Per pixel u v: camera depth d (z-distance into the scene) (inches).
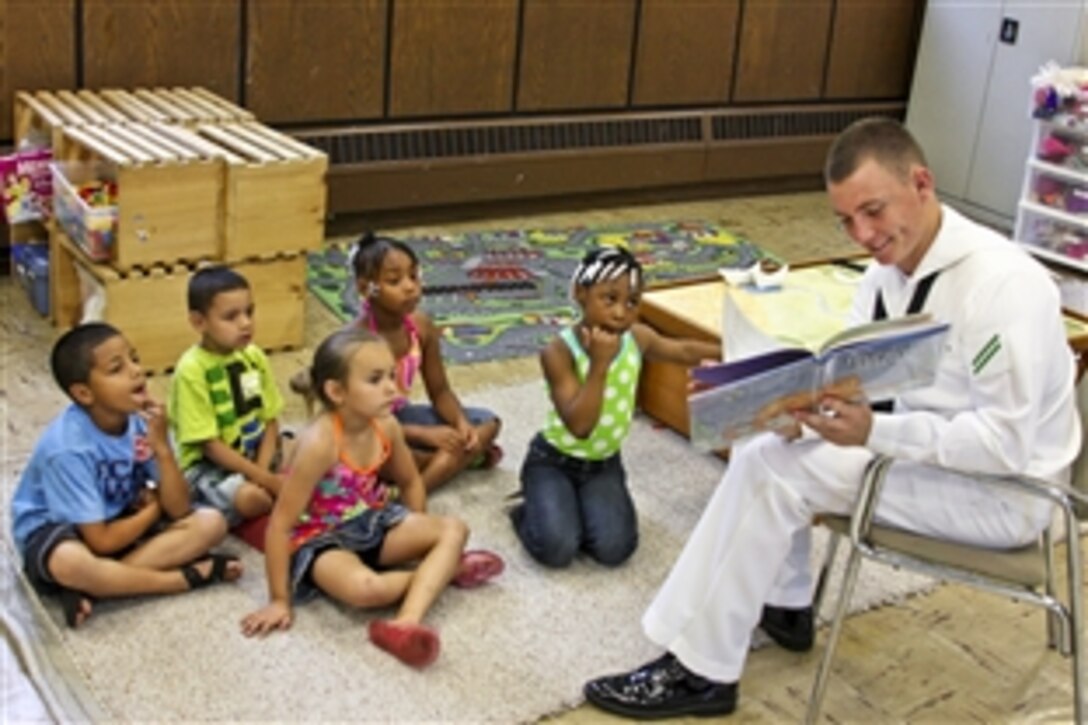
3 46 161.3
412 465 114.1
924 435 88.1
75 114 155.9
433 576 105.5
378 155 197.0
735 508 94.7
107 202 145.0
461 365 157.0
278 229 149.0
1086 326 136.9
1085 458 97.3
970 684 106.6
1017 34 232.1
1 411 135.7
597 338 110.3
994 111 238.5
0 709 91.4
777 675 105.0
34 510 104.3
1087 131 210.8
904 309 93.4
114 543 103.7
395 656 100.8
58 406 138.2
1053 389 92.4
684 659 96.3
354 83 191.8
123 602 105.0
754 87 238.1
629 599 112.3
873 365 86.3
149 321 144.3
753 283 147.4
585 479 119.0
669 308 138.4
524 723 95.5
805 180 253.9
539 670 101.5
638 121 224.4
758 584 94.5
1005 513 93.2
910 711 102.3
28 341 152.8
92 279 146.4
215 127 157.9
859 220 88.3
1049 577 102.8
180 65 175.5
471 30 199.8
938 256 91.1
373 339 105.2
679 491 131.6
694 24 224.4
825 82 247.8
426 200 203.5
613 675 99.6
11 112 165.0
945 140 248.8
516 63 206.7
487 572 110.3
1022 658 110.8
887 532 93.1
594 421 114.0
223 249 147.2
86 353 100.5
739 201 241.9
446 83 200.7
